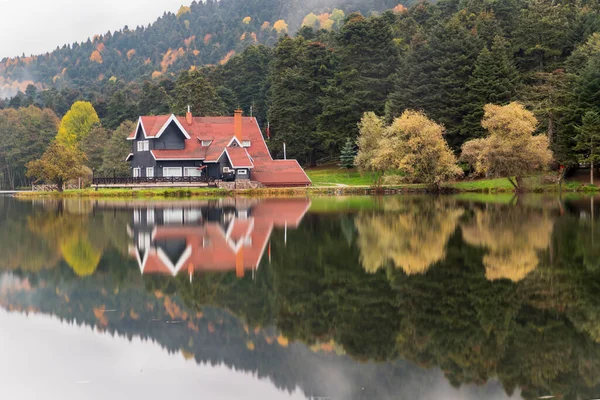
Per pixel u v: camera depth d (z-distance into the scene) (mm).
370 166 98250
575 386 16812
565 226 44406
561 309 23031
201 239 41406
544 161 80062
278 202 74875
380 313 23141
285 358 19234
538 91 96562
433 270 29906
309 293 26328
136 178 97125
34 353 20062
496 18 129375
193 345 20594
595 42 100125
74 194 100375
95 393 17172
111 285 28516
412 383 17203
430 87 100625
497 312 22828
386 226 46438
